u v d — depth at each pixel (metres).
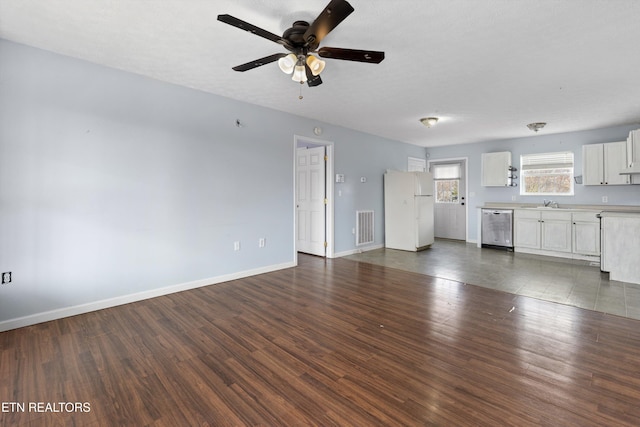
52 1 2.00
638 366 2.06
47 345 2.34
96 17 2.19
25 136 2.64
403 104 4.17
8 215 2.59
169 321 2.78
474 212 7.14
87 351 2.26
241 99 4.00
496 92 3.66
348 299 3.36
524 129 5.65
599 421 1.56
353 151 5.82
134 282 3.27
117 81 3.10
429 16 2.13
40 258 2.74
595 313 2.96
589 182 5.48
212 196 3.85
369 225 6.23
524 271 4.54
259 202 4.34
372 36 2.40
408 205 6.15
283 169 4.62
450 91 3.64
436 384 1.88
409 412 1.64
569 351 2.26
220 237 3.95
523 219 5.91
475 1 1.96
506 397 1.75
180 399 1.74
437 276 4.28
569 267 4.77
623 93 3.68
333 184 5.45
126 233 3.20
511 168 6.46
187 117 3.59
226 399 1.74
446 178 7.61
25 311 2.67
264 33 1.99
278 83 3.45
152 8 2.08
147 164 3.32
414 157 7.43
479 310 3.05
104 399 1.74
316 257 5.54
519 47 2.56
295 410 1.66
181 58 2.84
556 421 1.56
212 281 3.89
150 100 3.31
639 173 4.71
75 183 2.89
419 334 2.54
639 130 4.44
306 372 2.01
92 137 2.97
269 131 4.41
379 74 3.13
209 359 2.16
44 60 2.71
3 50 2.53
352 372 2.01
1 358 2.15
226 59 2.86
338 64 2.89
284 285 3.86
